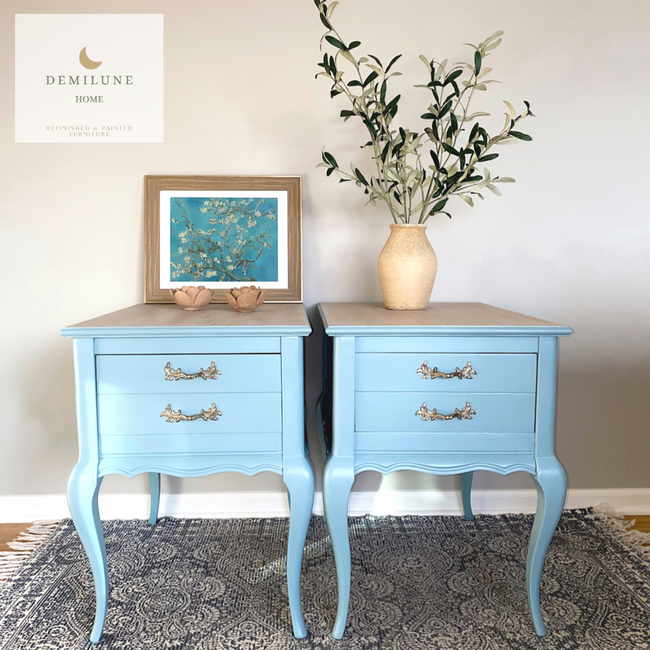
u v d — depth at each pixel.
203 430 1.30
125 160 1.83
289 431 1.30
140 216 1.84
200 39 1.80
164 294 1.81
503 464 1.32
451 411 1.31
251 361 1.28
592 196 1.88
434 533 1.82
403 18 1.80
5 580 1.55
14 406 1.90
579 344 1.94
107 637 1.32
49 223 1.83
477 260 1.90
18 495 1.93
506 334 1.28
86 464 1.29
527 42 1.82
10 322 1.87
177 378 1.27
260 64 1.81
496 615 1.40
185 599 1.46
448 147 1.50
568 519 1.91
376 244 1.88
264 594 1.49
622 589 1.50
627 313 1.93
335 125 1.83
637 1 1.81
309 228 1.87
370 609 1.42
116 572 1.59
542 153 1.86
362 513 1.96
